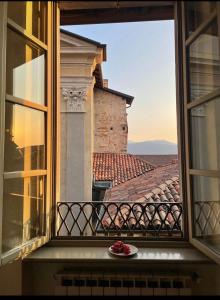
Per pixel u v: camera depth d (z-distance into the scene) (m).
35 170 1.80
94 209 2.11
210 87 1.72
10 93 1.60
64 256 1.76
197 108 1.81
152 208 2.08
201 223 1.80
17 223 1.66
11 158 1.62
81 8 1.91
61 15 2.07
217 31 1.51
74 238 1.97
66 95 3.78
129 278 1.67
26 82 1.77
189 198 1.86
